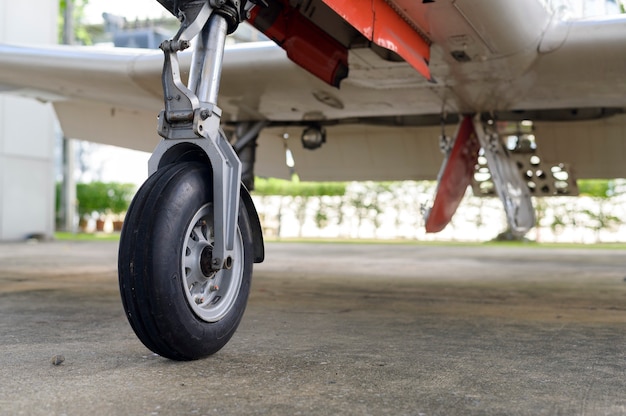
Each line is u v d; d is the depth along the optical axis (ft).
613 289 14.23
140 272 5.62
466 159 15.90
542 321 9.34
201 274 6.11
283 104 15.66
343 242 45.93
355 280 16.05
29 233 38.63
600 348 7.23
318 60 9.93
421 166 20.36
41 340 7.38
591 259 25.99
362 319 9.39
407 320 9.36
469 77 12.37
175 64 6.13
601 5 13.17
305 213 62.69
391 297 12.40
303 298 12.03
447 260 24.82
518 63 11.71
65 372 5.80
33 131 38.75
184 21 6.27
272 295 12.46
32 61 15.60
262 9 8.87
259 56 13.26
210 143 6.04
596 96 13.70
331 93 14.29
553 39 11.48
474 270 19.76
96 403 4.82
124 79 15.20
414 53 10.00
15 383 5.40
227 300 6.49
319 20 9.39
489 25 10.05
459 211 56.34
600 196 53.83
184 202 5.84
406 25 9.71
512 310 10.59
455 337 7.89
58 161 63.67
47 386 5.31
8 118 37.45
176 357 6.07
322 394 5.14
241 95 15.06
